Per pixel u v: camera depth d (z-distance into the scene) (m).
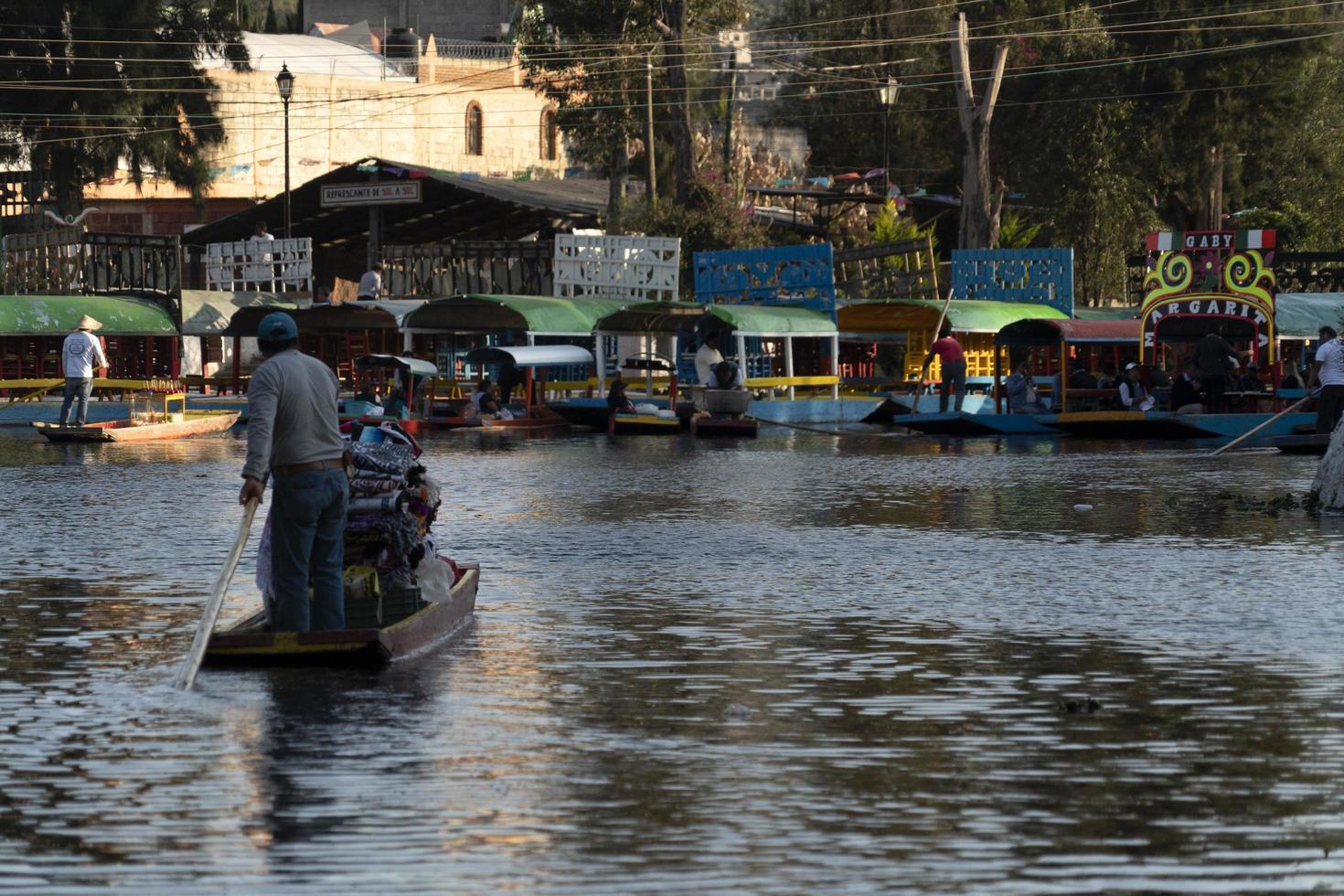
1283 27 119.31
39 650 18.77
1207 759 13.85
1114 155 116.81
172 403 67.75
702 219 100.88
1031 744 14.37
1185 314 66.19
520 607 22.27
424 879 10.67
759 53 148.88
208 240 116.44
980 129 89.69
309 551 18.30
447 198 105.50
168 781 13.02
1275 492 39.81
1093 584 24.52
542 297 78.88
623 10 122.88
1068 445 59.28
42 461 50.84
